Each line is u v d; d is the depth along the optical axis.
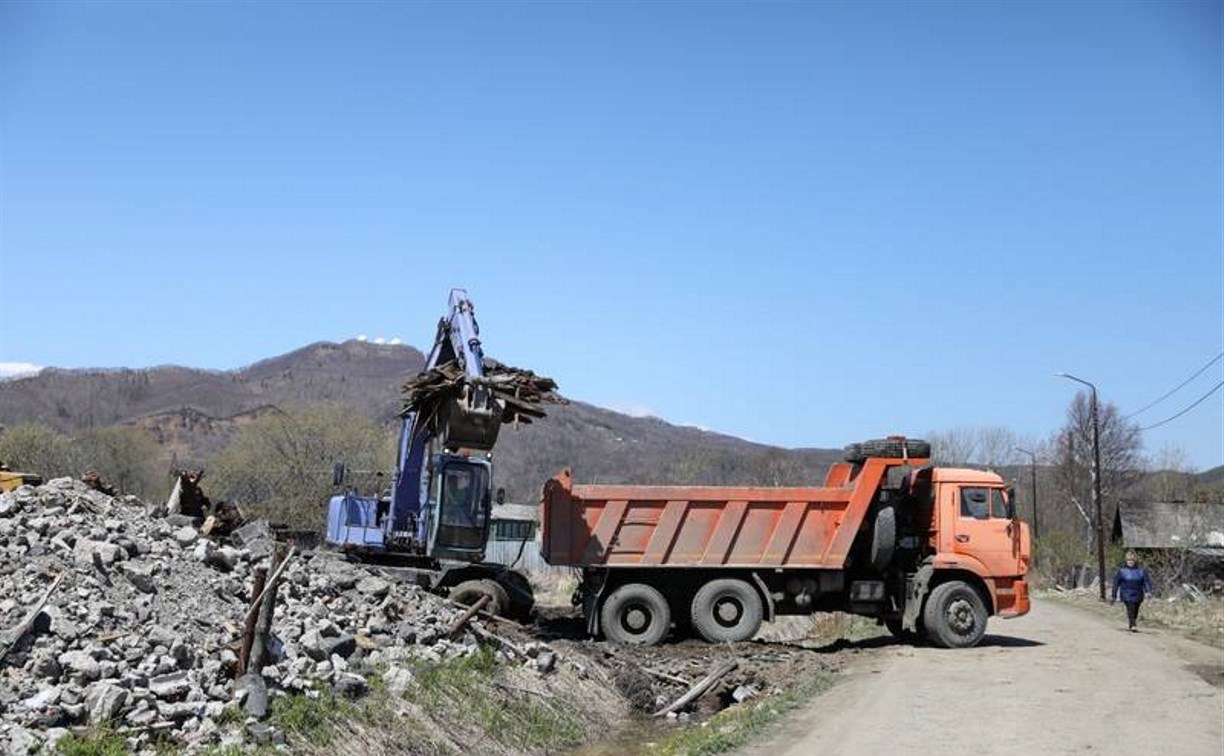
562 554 20.95
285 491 50.50
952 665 19.27
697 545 21.27
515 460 95.38
